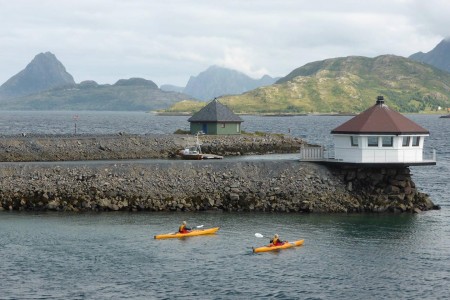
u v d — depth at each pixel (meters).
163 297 47.56
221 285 50.22
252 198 76.94
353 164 78.38
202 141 132.50
